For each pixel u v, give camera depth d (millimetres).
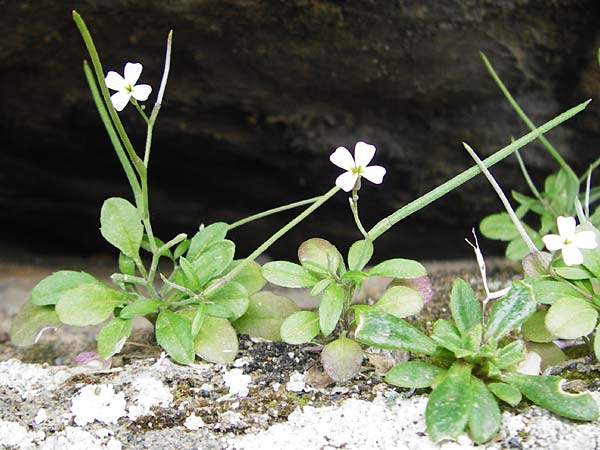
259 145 187
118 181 205
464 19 163
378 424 113
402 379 115
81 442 113
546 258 132
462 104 177
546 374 125
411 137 182
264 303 136
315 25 163
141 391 122
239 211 206
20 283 192
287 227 130
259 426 116
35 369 132
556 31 166
